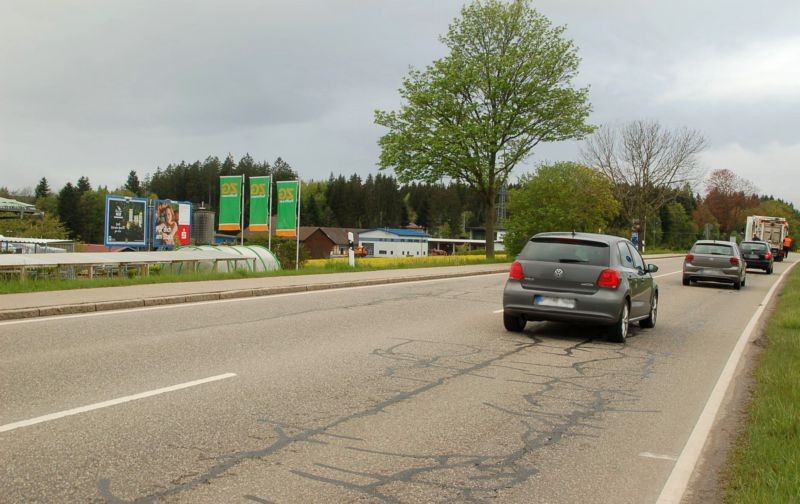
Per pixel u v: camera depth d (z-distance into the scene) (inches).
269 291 613.3
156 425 210.8
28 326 386.6
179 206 1428.4
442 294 666.8
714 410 257.9
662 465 193.9
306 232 3213.6
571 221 1466.5
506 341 401.4
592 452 203.9
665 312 611.2
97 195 4298.7
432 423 226.5
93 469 172.6
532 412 246.4
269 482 169.2
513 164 1359.5
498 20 1317.7
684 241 3550.7
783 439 209.3
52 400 233.9
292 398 250.2
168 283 638.5
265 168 5861.2
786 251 2378.2
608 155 2299.5
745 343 434.0
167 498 156.9
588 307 402.9
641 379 312.2
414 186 6766.7
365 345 368.5
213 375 281.3
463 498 164.6
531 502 164.2
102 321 414.6
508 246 1508.4
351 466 183.2
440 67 1328.7
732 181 4367.6
